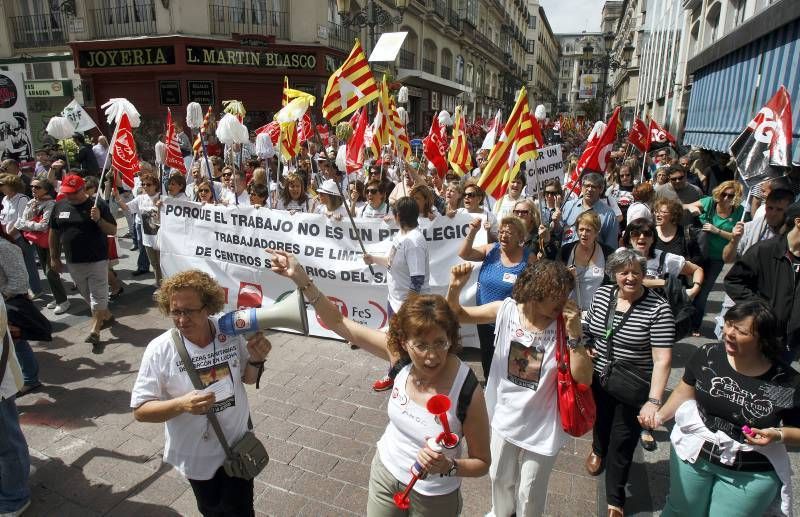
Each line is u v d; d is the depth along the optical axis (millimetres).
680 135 21484
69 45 18750
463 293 5508
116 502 3369
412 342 2098
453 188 6230
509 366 2750
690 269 4273
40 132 20375
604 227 5184
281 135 7309
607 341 3172
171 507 3330
